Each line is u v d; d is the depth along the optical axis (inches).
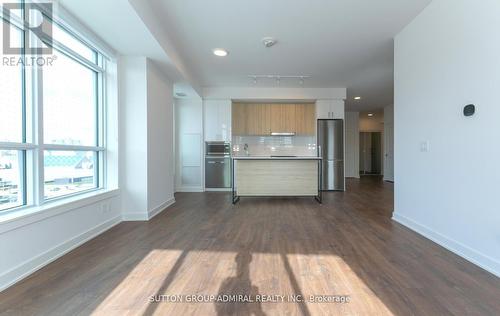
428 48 107.3
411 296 65.9
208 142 245.9
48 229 86.1
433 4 103.8
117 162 135.6
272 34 134.3
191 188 246.2
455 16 91.7
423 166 111.3
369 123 424.2
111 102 134.9
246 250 97.0
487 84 78.8
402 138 127.9
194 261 87.1
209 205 181.6
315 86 238.1
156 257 90.4
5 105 79.7
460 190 90.2
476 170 83.3
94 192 121.0
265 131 262.4
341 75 203.0
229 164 246.5
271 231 120.6
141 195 141.0
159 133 159.5
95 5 89.7
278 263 85.7
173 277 75.9
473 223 84.7
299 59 169.5
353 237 111.1
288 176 195.8
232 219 142.8
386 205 181.0
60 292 67.5
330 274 77.9
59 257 90.0
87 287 70.1
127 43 121.9
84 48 118.0
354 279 74.7
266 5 107.7
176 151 245.3
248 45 147.8
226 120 246.4
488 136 78.8
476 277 75.3
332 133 247.1
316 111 249.9
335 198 209.0
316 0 104.0
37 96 88.4
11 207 82.0
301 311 60.1
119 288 69.7
